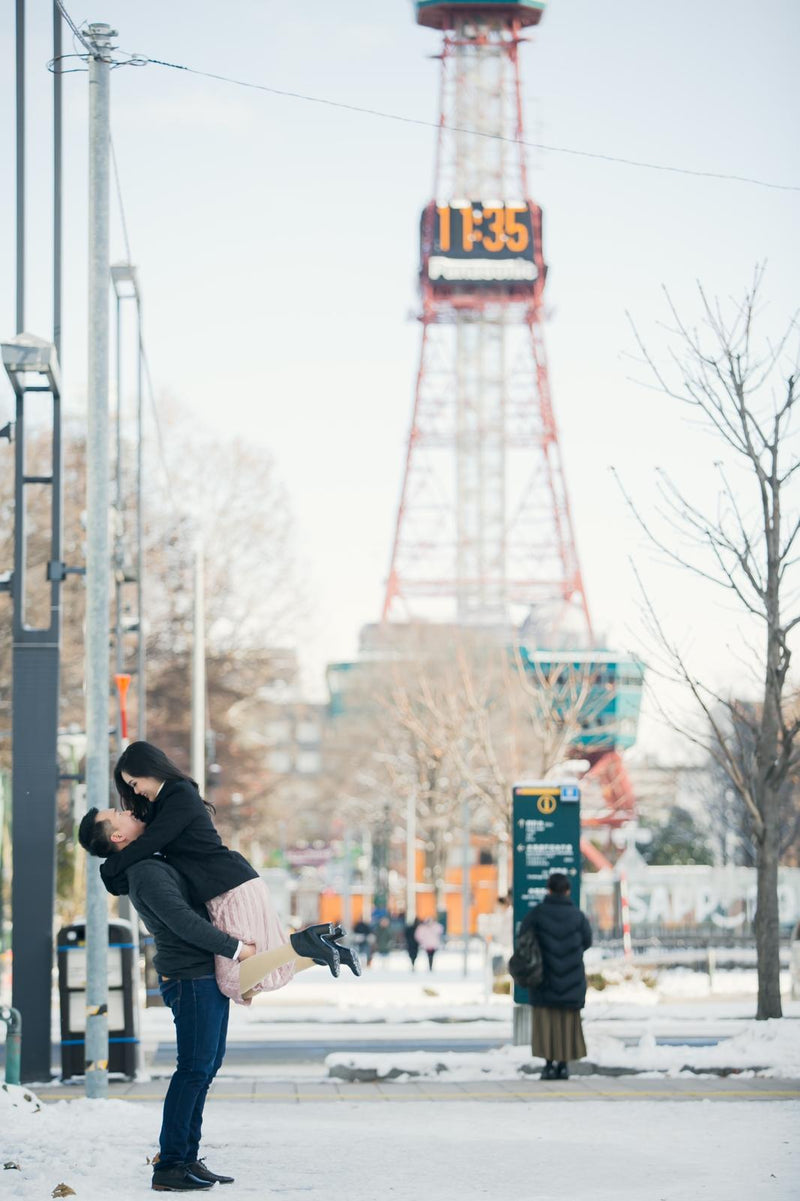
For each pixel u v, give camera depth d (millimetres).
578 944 24828
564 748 77562
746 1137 16375
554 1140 16125
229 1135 16500
